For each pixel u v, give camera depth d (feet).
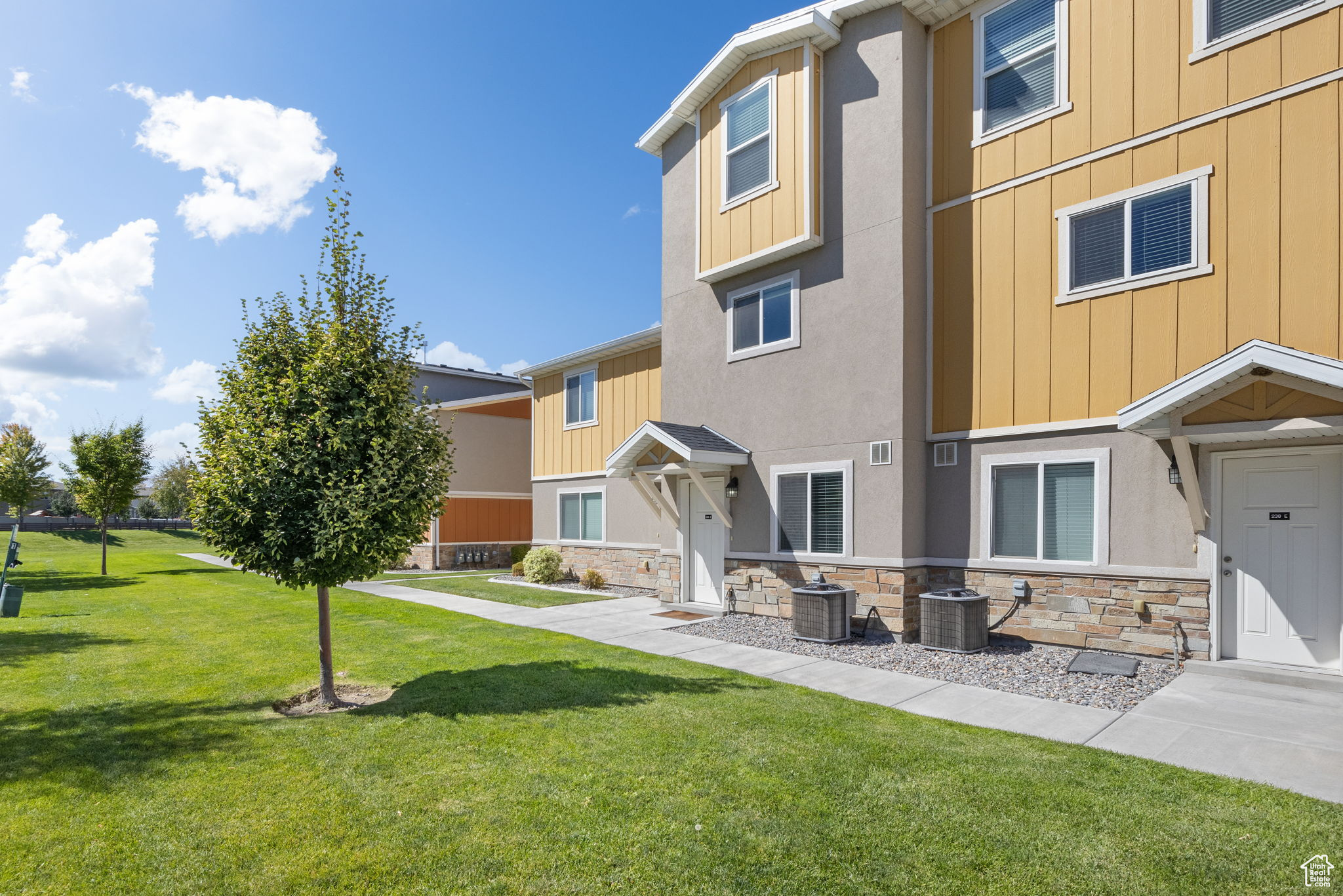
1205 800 13.73
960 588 29.43
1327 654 21.79
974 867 11.39
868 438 31.09
